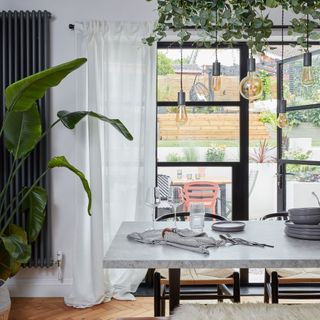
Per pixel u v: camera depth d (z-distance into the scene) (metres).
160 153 4.04
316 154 3.74
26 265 3.66
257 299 3.60
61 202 3.76
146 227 2.70
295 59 3.89
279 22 3.72
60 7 3.72
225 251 2.04
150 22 3.64
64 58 3.73
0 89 3.65
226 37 2.24
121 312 3.36
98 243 3.55
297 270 2.71
